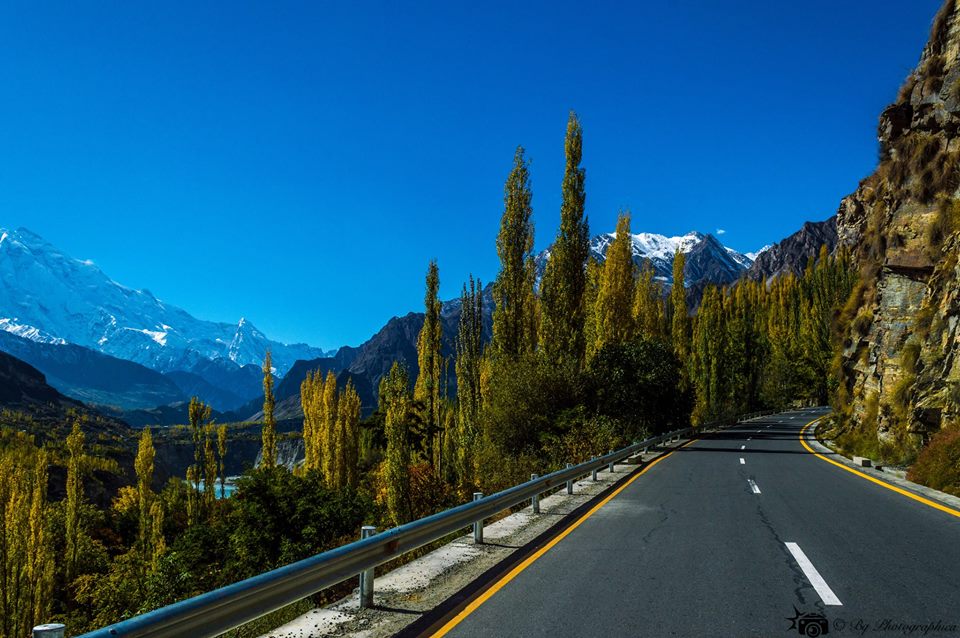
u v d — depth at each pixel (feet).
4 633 122.11
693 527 34.37
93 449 441.27
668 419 136.56
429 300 182.60
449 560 27.50
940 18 88.74
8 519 126.41
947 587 22.09
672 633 17.61
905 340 84.64
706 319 219.61
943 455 52.06
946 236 81.92
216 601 13.84
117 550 189.57
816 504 42.45
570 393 112.57
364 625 18.85
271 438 211.20
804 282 417.69
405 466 93.81
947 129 85.40
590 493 50.29
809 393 360.07
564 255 122.83
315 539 88.33
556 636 17.51
